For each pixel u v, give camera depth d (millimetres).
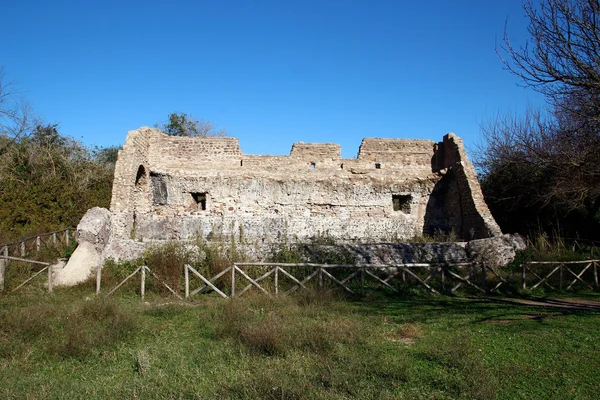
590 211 19391
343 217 20250
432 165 21641
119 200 16500
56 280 11703
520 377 5570
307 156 20734
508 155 19750
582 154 14750
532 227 21078
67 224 21359
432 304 9953
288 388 4953
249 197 19766
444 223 20750
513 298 10938
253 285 10828
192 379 5422
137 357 6113
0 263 10695
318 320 8031
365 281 11695
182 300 10109
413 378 5488
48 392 5062
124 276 11414
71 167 26625
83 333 6953
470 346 6629
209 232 19078
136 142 17641
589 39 9930
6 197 20594
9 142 25953
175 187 19578
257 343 6512
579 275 12273
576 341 7031
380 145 21328
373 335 7184
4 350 6340
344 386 5113
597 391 5141
